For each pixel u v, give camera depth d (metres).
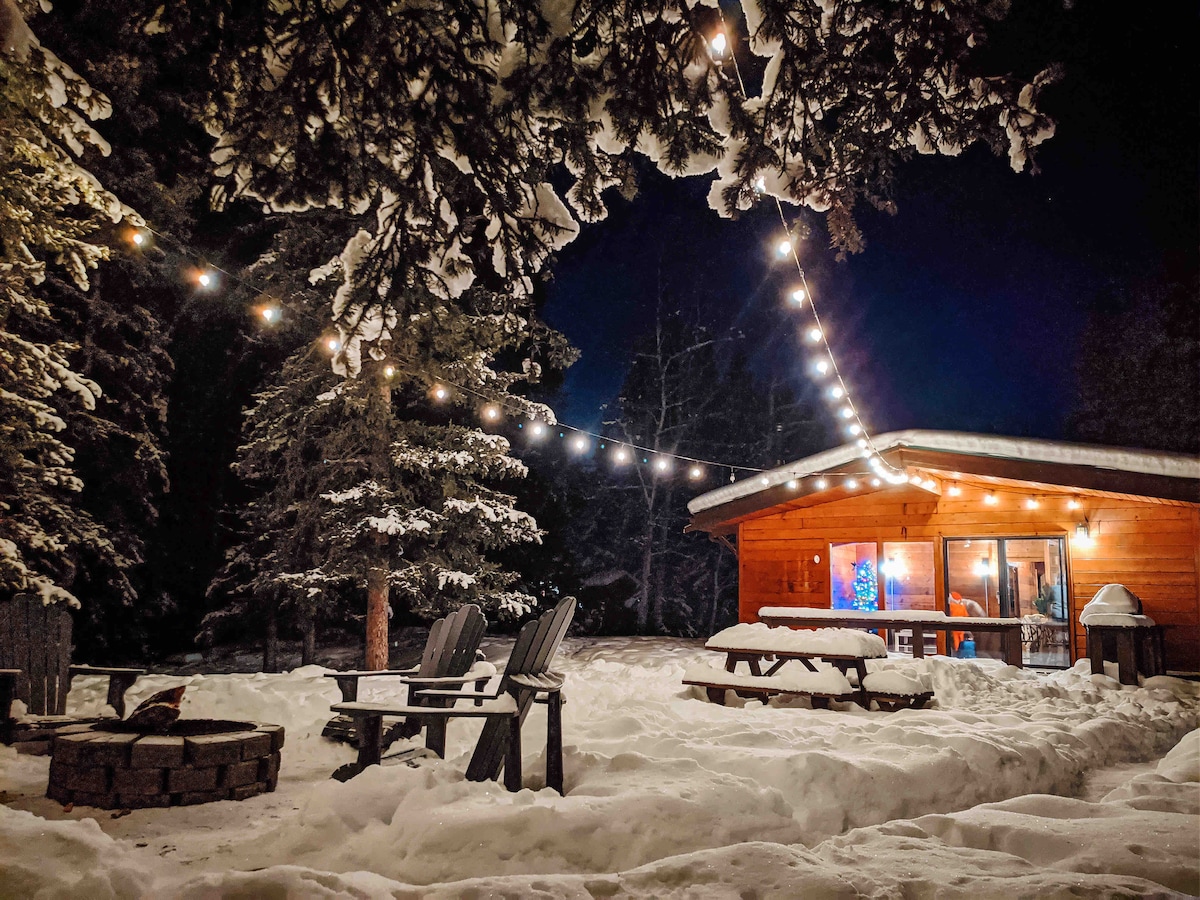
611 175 4.19
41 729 5.73
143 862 3.25
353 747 6.15
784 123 3.96
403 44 3.48
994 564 14.59
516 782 4.21
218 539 16.52
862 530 15.26
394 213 3.98
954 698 8.84
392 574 12.34
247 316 15.59
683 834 3.62
